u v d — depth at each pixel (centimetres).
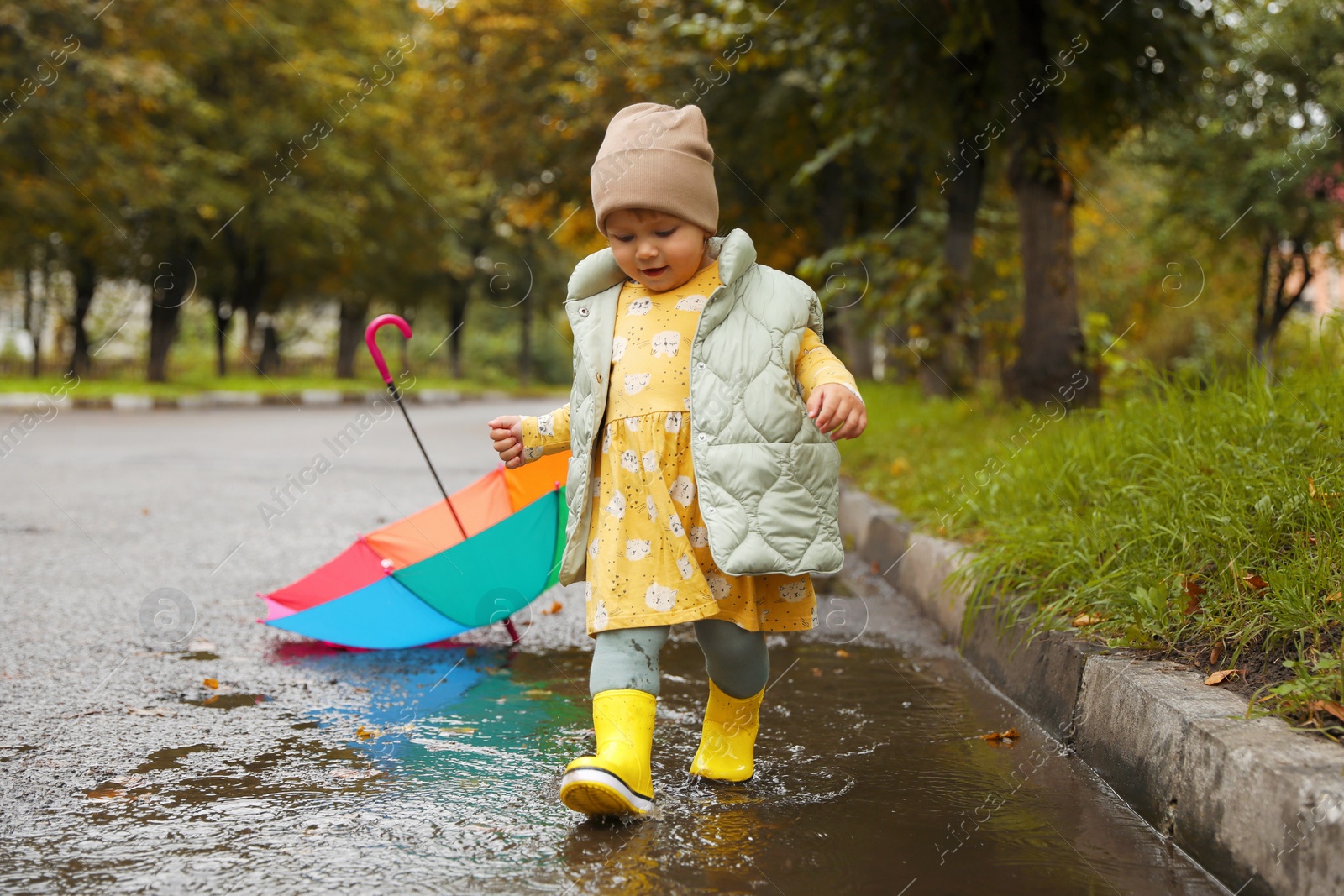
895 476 668
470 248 3612
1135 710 244
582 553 257
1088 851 216
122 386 2380
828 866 206
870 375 1684
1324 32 1702
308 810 233
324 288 3066
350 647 386
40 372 2992
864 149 1128
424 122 2627
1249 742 204
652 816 231
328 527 660
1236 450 342
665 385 246
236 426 1541
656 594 237
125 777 254
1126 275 2248
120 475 911
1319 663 225
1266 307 2105
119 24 1884
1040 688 302
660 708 313
